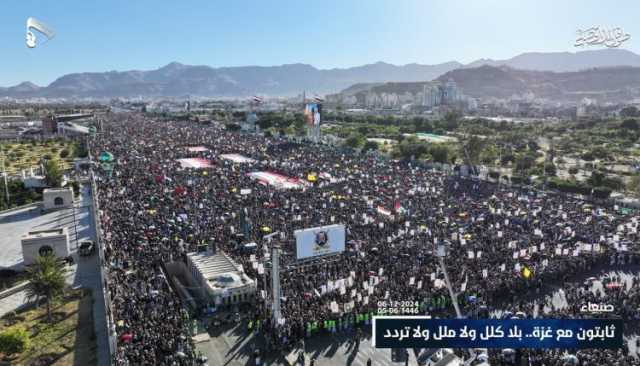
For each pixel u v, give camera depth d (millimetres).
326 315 45750
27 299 51344
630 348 41906
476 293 50219
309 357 41094
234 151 154625
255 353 40375
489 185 111062
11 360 39250
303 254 57125
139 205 78812
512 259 58562
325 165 127188
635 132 198000
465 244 63625
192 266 57750
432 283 51812
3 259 64812
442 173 124688
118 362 36000
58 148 176750
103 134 199125
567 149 179250
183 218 71875
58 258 59812
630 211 89188
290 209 79125
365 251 61781
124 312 44875
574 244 65438
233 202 83062
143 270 54594
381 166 128875
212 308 49844
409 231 68188
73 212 84125
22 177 112000
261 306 48312
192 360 38938
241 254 60750
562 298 52094
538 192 107188
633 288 52188
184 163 126812
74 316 47344
